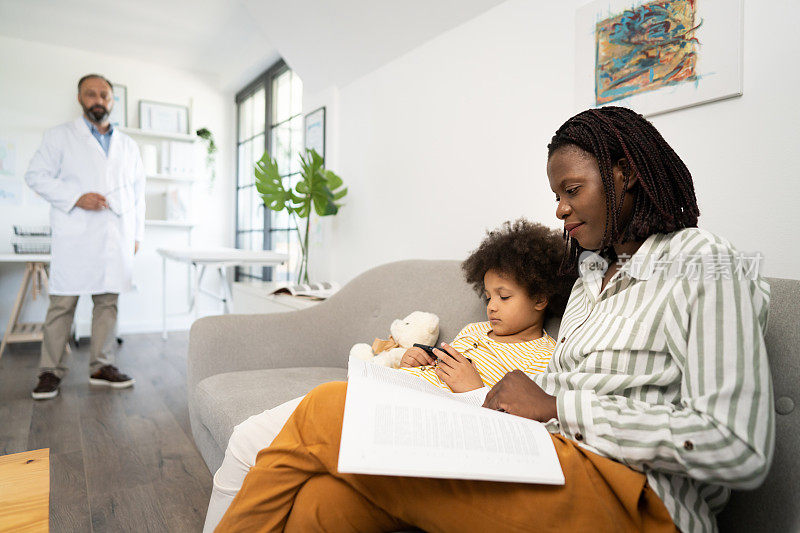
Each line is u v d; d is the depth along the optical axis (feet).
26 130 12.96
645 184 2.25
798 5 3.24
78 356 11.10
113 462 5.59
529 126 5.25
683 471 1.80
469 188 6.10
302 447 2.12
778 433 2.09
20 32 12.55
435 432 1.88
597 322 2.37
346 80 8.82
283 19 8.93
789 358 2.17
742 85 3.52
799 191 3.26
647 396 2.09
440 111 6.57
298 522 2.08
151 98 14.71
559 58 4.90
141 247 14.52
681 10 3.84
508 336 3.73
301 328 5.49
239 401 3.80
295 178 11.98
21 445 6.03
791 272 3.30
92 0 11.03
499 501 1.86
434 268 5.22
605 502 1.84
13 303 12.87
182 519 4.42
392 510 2.01
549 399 2.29
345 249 8.95
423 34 6.77
